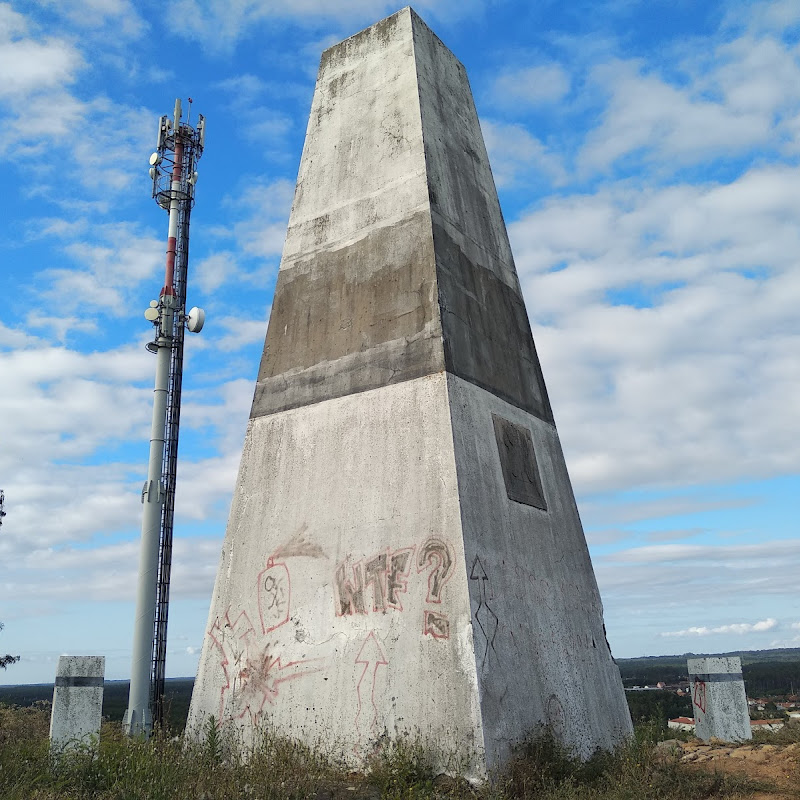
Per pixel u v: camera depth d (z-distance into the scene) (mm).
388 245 13023
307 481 12148
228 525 12734
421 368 11656
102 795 8039
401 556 10711
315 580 11383
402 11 14969
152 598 17562
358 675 10438
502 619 10383
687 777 9375
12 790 7609
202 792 8227
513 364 13523
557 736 10430
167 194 21672
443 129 14336
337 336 12945
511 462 12180
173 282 20672
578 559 13070
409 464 11172
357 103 14852
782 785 9188
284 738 10430
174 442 20453
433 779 9250
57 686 10344
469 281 13141
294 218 14734
